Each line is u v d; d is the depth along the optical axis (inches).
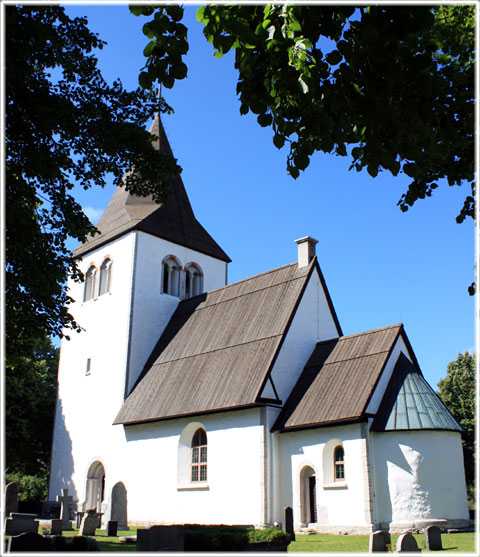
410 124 341.1
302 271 1195.3
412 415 908.6
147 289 1418.6
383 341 1029.2
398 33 291.9
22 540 472.4
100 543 705.0
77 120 729.0
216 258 1624.0
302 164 355.9
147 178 815.7
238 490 998.4
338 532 896.9
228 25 317.1
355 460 911.7
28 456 1678.2
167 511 1103.0
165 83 325.4
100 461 1289.4
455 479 896.3
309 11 302.2
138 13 317.1
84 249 1574.8
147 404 1211.9
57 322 740.7
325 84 326.0
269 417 1008.9
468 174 448.5
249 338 1143.0
